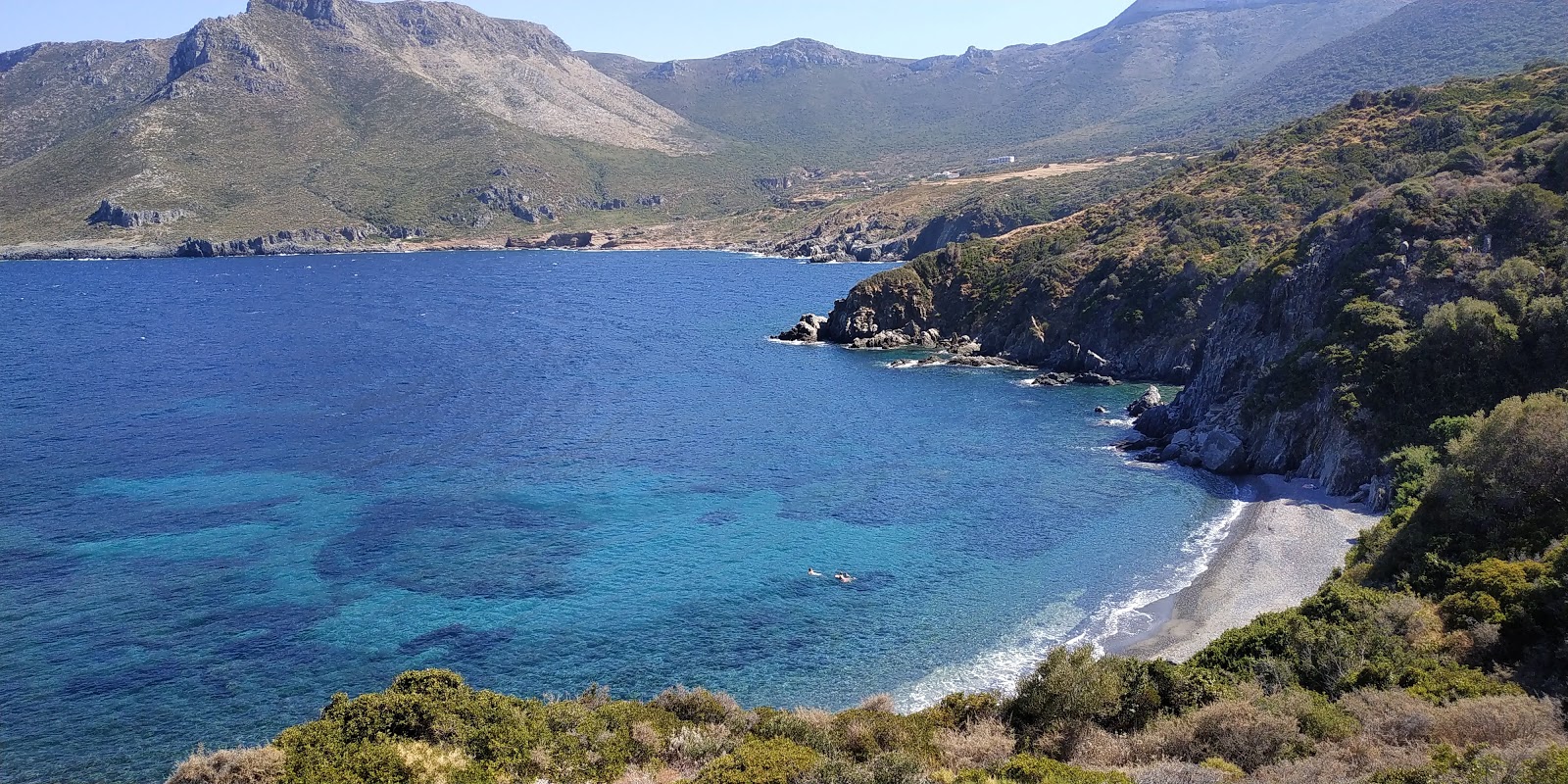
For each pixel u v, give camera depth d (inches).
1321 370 2945.4
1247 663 1401.3
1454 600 1424.7
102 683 1720.0
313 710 1648.6
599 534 2471.7
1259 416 3065.9
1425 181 3385.8
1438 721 1069.1
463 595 2103.8
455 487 2832.2
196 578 2164.1
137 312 6830.7
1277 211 4842.5
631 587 2158.0
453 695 1315.2
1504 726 1032.8
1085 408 3909.9
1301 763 1031.6
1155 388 4035.4
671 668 1808.6
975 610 2043.6
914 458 3176.7
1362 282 3125.0
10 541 2370.8
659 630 1956.2
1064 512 2650.1
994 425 3617.1
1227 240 4741.6
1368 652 1350.9
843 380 4471.0
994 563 2295.8
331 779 1102.4
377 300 7598.4
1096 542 2417.6
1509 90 4926.2
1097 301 4758.9
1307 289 3341.5
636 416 3730.3
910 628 1963.6
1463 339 2696.9
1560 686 1160.2
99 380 4345.5
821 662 1828.2
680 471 3014.3
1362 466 2694.4
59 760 1501.0
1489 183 3235.7
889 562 2305.6
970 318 5403.5
